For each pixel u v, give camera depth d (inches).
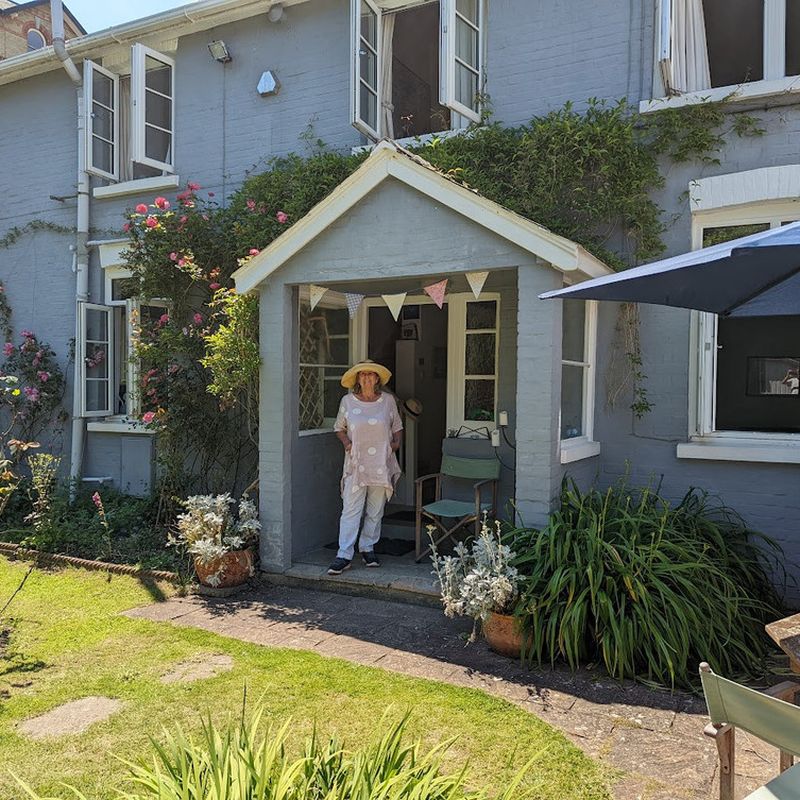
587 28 251.0
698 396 234.1
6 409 387.9
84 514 312.5
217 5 309.7
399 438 250.1
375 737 102.0
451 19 250.2
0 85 386.0
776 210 225.8
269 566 244.7
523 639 172.2
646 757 130.3
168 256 302.4
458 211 207.0
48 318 377.7
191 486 314.8
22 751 132.9
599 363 247.4
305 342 268.4
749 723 86.3
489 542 182.7
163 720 144.4
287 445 245.6
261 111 318.0
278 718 144.1
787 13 235.8
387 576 231.1
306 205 284.2
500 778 122.3
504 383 267.3
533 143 245.3
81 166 348.5
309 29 306.3
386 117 299.7
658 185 236.4
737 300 159.6
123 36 335.3
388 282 248.5
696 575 178.5
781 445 225.1
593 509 199.2
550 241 192.9
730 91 224.8
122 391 367.2
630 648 161.3
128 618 209.6
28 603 225.3
